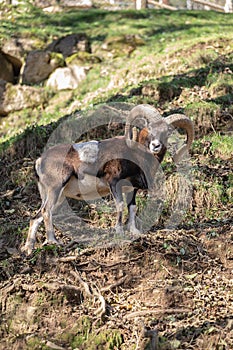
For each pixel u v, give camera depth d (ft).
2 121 50.42
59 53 55.62
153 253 26.00
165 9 65.31
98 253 26.16
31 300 23.90
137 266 25.68
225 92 41.55
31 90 51.57
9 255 28.30
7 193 34.09
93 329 22.86
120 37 55.93
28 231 28.17
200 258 26.35
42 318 23.45
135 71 47.83
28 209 32.19
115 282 25.09
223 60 45.98
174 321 23.00
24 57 55.31
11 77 55.16
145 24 59.16
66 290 23.98
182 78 43.21
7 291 24.13
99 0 78.48
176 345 21.54
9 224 30.63
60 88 51.67
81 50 55.42
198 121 37.93
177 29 57.98
